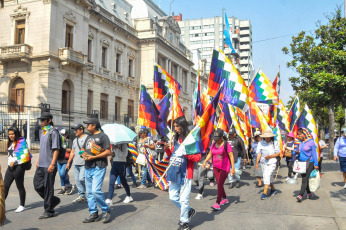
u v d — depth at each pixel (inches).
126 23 1483.8
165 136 390.9
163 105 406.9
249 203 304.0
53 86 1016.9
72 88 1113.4
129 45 1507.1
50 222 239.5
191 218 250.2
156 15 1742.1
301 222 235.3
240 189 387.9
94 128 244.7
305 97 653.3
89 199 241.0
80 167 304.7
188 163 220.4
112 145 297.6
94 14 1235.2
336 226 223.9
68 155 362.3
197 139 221.1
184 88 2058.3
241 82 388.8
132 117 1542.8
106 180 458.6
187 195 217.8
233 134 406.0
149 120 381.4
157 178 315.3
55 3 1032.2
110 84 1365.7
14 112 1037.2
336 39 551.2
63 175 346.0
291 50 602.2
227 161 279.4
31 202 305.9
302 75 571.8
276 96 508.7
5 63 1050.1
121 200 318.3
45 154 255.1
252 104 569.0
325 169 609.0
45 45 1008.2
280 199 321.7
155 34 1555.1
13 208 282.5
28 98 1021.2
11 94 1050.1
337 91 505.0
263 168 331.0
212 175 406.0
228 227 225.5
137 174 516.7
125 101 1478.8
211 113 240.4
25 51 1002.1
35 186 257.1
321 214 257.4
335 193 349.1
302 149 308.5
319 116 1312.7
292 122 515.2
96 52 1278.3
